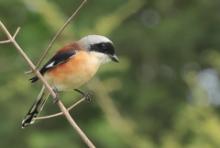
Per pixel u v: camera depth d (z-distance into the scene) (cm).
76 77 1031
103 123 1531
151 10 2297
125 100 2089
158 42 2188
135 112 2066
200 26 2219
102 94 1518
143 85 2142
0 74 1686
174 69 2241
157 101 2089
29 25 1636
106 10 2058
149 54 2205
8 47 1739
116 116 1529
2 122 1739
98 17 1959
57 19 1566
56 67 1027
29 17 1619
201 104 1464
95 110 1936
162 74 2231
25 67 1686
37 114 1010
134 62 2208
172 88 2208
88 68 1035
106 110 1523
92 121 1653
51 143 1585
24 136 1756
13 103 1722
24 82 1611
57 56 1030
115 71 1555
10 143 1755
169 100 2103
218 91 2141
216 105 2069
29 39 1659
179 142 1494
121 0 2073
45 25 1589
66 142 1633
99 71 1527
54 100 902
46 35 1628
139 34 2175
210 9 2230
